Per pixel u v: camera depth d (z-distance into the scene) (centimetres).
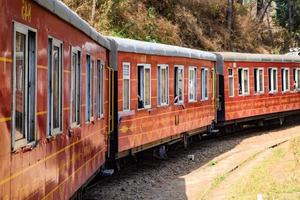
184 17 3597
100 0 2884
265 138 2370
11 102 492
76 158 862
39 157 601
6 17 478
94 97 1081
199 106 2066
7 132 482
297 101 2994
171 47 1809
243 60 2462
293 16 5291
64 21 749
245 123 2672
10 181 491
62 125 734
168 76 1773
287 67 2883
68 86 785
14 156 503
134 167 1691
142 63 1571
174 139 1850
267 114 2695
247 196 1100
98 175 1325
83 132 936
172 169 1672
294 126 2891
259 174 1345
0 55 462
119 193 1327
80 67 898
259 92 2595
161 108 1709
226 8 4200
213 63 2258
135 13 3123
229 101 2339
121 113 1423
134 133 1512
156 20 3284
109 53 1375
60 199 729
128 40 1502
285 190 1101
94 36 1053
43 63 623
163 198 1271
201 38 3672
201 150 2050
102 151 1220
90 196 1281
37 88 592
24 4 537
